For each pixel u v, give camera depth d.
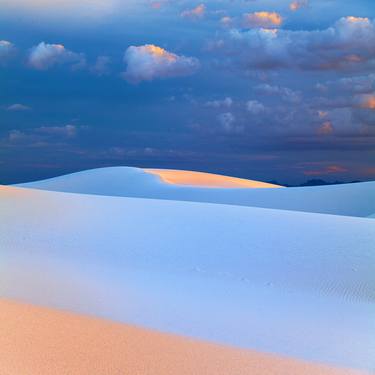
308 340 8.23
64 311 8.74
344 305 11.55
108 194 66.94
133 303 9.99
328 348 7.82
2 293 9.91
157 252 15.84
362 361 7.23
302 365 6.85
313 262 15.18
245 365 6.68
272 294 12.25
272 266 14.84
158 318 8.93
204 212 20.88
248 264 14.97
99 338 7.27
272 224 19.08
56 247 15.84
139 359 6.52
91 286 11.38
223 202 51.22
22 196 23.00
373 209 42.44
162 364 6.41
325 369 6.75
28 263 13.62
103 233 17.66
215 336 8.03
